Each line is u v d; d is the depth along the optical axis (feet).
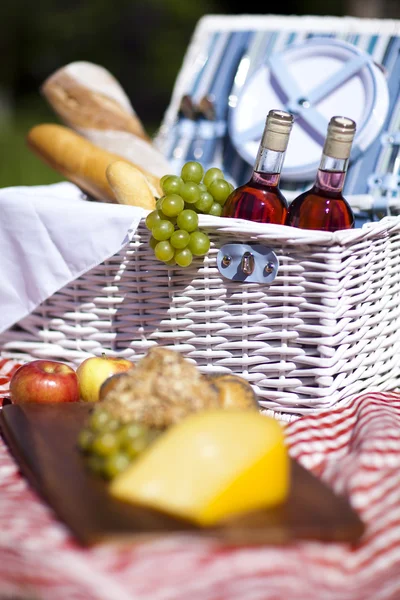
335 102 5.74
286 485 2.79
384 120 5.49
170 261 4.23
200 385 3.12
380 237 4.26
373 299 4.32
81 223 4.36
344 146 3.95
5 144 17.67
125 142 5.63
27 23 25.04
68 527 2.66
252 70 6.46
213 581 2.40
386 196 5.43
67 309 4.68
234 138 5.91
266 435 2.72
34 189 5.24
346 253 3.99
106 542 2.49
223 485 2.58
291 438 3.68
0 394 4.44
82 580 2.38
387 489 3.05
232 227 3.99
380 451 3.27
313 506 2.74
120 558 2.48
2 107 24.50
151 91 25.39
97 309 4.58
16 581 2.50
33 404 3.77
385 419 3.68
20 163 15.80
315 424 3.86
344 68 5.73
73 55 25.38
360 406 4.04
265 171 4.16
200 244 4.05
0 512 2.84
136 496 2.64
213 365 4.35
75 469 3.00
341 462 3.31
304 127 5.73
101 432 2.93
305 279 4.06
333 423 3.91
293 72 6.01
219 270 4.18
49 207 4.43
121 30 25.25
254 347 4.25
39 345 4.83
